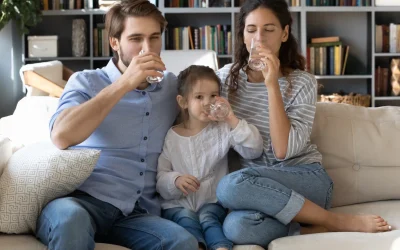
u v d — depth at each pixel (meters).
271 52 1.94
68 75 4.70
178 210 1.92
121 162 1.89
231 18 5.77
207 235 1.83
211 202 1.99
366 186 2.12
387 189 2.12
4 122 2.41
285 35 2.14
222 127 2.03
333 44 5.73
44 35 5.89
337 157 2.14
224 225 1.82
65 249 1.52
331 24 5.93
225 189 1.83
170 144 2.00
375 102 5.84
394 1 5.67
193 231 1.82
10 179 1.71
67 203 1.63
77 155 1.72
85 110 1.75
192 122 2.02
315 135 2.17
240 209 1.84
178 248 1.66
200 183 1.99
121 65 1.98
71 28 5.94
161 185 1.94
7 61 5.54
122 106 1.91
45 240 1.62
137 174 1.91
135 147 1.93
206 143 2.01
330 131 2.16
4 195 1.69
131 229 1.77
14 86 5.68
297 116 2.03
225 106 1.96
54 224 1.56
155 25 1.91
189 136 2.01
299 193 1.90
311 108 2.04
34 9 5.30
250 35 2.08
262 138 2.04
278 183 1.84
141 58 1.79
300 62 2.19
